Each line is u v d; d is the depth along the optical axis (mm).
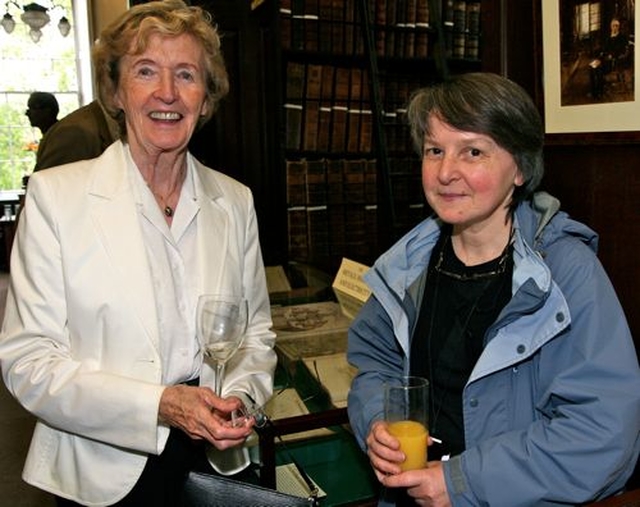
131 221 1316
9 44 8875
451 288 1317
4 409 3699
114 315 1274
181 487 1310
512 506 1101
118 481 1310
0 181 9180
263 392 1432
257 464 1568
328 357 1868
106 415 1225
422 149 1271
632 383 1085
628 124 1391
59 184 1313
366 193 3641
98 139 2400
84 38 8984
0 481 2867
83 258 1274
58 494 1340
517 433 1147
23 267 1298
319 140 3555
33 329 1274
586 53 1470
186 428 1201
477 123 1131
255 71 3994
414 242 1396
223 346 1249
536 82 1612
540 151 1200
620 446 1063
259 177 4086
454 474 1126
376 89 3389
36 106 4344
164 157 1370
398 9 3492
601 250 1531
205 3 3832
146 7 1314
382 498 1386
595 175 1527
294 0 3373
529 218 1243
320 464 1629
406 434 1152
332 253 3611
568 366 1137
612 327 1117
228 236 1472
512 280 1216
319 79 3504
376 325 1479
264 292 1601
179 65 1303
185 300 1382
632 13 1350
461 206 1192
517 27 1666
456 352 1275
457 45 3576
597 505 1088
